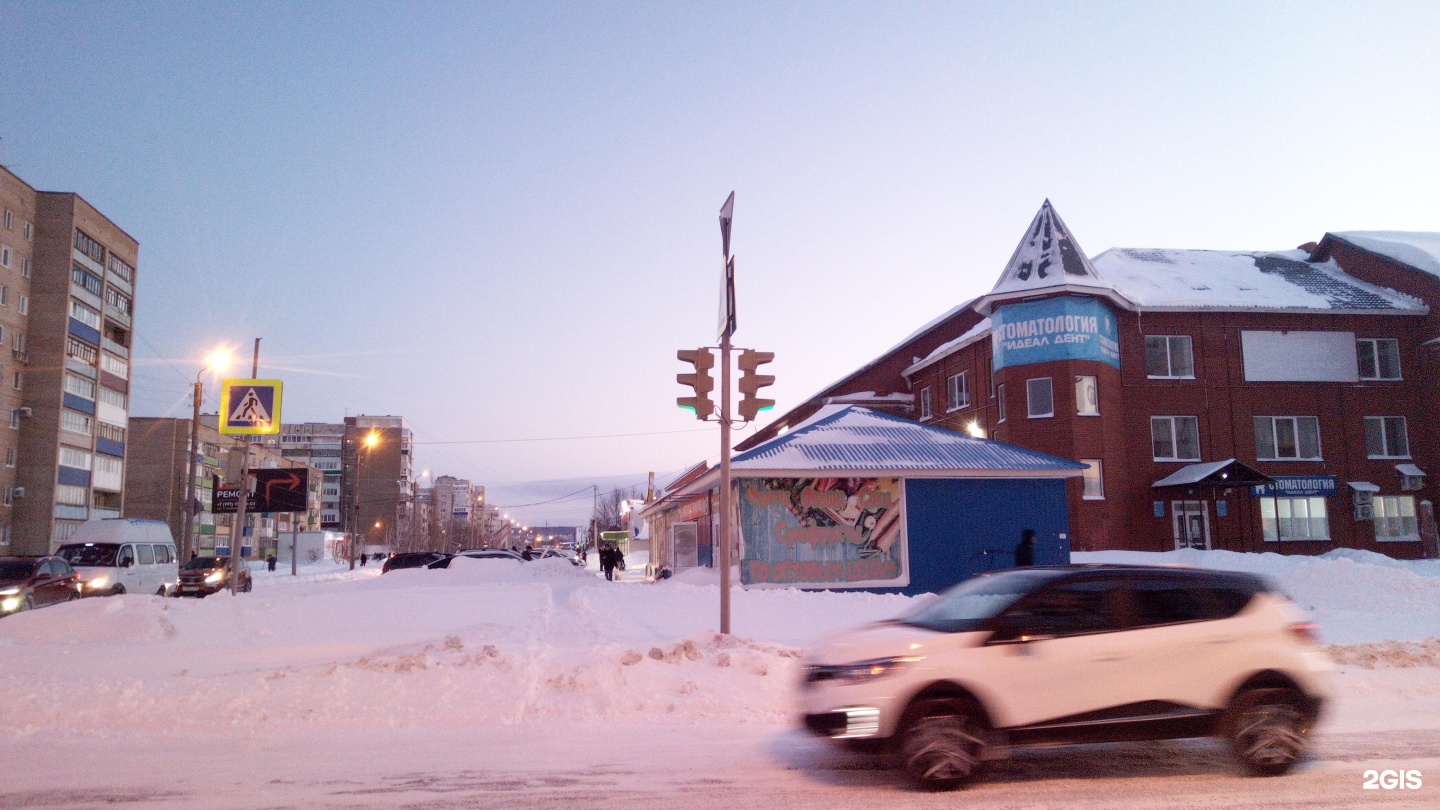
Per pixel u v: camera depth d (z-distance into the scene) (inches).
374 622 701.3
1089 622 289.3
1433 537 1499.8
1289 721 291.7
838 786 281.7
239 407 986.1
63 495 2288.4
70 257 2324.1
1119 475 1397.6
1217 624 295.7
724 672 450.6
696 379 546.6
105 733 351.6
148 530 1166.3
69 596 917.2
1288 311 1505.9
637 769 302.7
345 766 305.7
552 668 463.5
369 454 5024.6
